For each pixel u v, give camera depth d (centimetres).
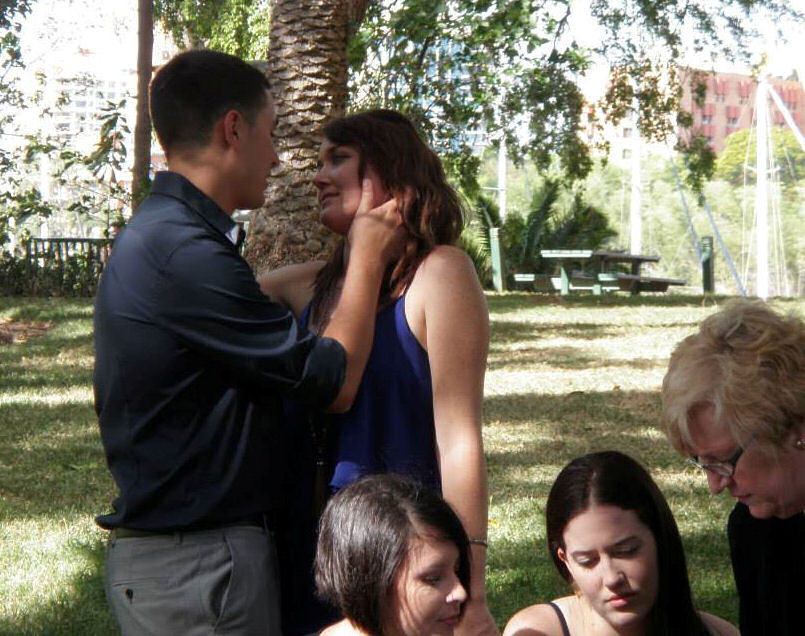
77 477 754
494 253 2753
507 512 661
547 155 2006
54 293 2158
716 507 673
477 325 278
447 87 1389
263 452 269
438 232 287
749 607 272
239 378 266
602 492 264
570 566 271
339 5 1265
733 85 9775
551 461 790
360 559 233
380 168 284
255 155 279
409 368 279
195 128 274
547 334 1522
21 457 809
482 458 273
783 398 225
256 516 271
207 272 263
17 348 1355
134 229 270
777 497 233
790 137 8662
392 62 1323
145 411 264
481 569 268
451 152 1484
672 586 273
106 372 268
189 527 263
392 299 283
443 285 278
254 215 1288
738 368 228
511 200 4847
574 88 1848
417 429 280
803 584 260
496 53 1381
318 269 317
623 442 850
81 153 1661
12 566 576
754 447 229
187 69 276
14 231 1880
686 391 233
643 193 7944
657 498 270
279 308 271
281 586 288
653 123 2234
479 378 279
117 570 269
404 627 234
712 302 2050
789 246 8388
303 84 1256
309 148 1265
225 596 263
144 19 2097
